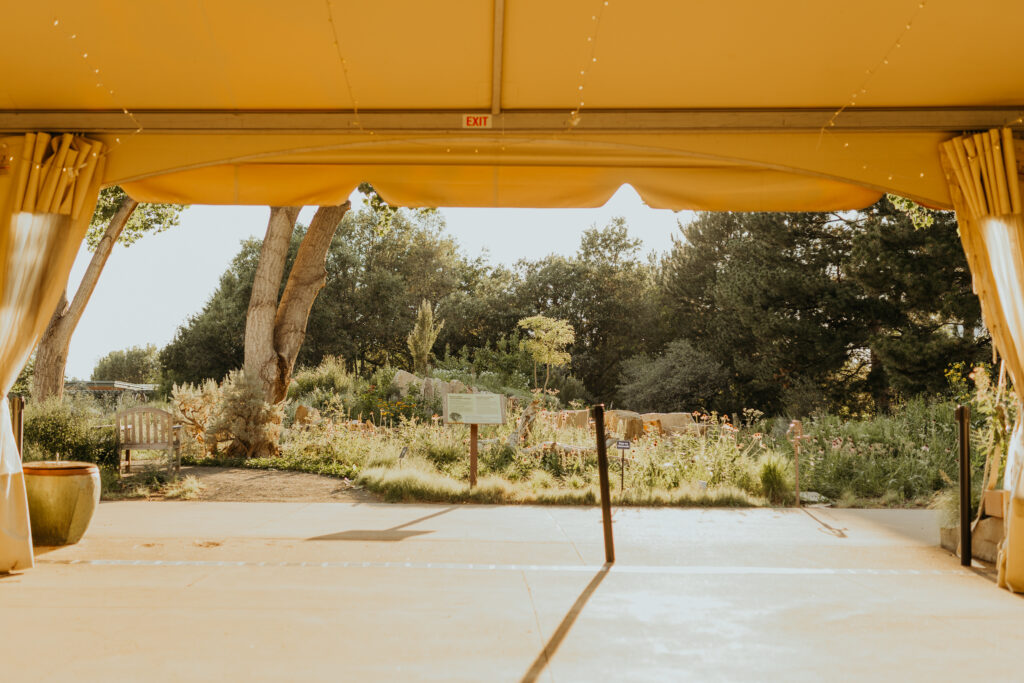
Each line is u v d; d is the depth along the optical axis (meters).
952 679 3.06
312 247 12.70
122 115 5.31
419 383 17.55
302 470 9.79
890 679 3.05
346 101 5.20
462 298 34.53
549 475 8.91
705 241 28.14
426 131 5.30
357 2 4.00
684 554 5.43
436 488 7.88
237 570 4.80
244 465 10.22
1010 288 4.96
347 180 5.68
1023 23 4.12
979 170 5.10
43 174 5.25
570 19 4.14
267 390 12.23
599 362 31.69
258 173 5.74
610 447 9.63
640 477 8.71
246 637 3.47
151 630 3.56
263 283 12.40
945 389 16.92
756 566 5.11
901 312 20.12
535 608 4.01
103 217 16.72
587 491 7.92
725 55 4.52
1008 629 3.74
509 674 3.05
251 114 5.32
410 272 36.53
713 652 3.36
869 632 3.67
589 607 4.05
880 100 5.11
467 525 6.42
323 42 4.41
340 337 34.12
